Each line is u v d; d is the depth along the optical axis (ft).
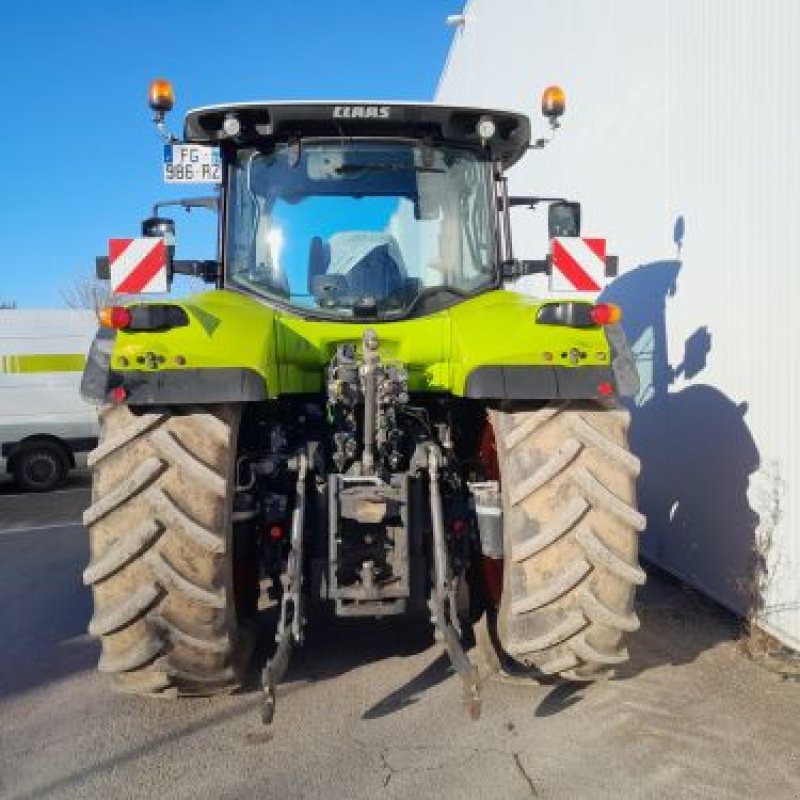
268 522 11.35
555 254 15.24
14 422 37.04
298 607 10.09
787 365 12.81
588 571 10.30
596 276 15.37
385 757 9.68
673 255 16.71
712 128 15.03
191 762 9.68
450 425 12.43
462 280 13.14
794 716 10.61
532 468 10.41
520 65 28.32
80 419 37.68
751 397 13.85
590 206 21.59
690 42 15.78
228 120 12.25
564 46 23.45
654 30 17.37
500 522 11.10
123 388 9.92
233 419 10.51
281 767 9.51
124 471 10.09
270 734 10.28
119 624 10.03
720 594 14.92
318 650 12.96
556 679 11.32
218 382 9.94
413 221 13.02
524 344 10.56
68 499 34.01
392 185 13.01
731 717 10.59
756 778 9.16
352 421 11.32
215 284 13.58
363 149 12.99
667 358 17.08
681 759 9.56
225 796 8.95
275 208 12.90
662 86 17.03
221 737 10.25
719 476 14.90
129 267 14.28
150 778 9.36
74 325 37.88
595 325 10.76
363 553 10.93
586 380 10.44
